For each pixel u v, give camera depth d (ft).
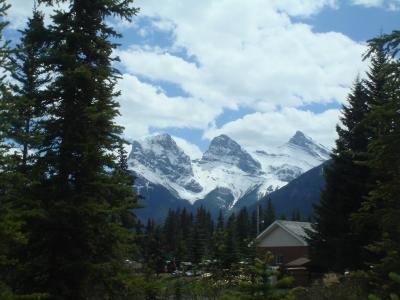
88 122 46.42
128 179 49.06
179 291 83.76
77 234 44.14
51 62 47.19
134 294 45.55
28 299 38.86
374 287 40.29
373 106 35.73
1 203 37.17
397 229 35.88
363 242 76.13
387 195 36.78
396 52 36.17
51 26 48.96
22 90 53.42
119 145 48.44
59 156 44.80
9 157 34.32
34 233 43.39
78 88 47.44
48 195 43.80
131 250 46.98
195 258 171.22
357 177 83.10
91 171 45.85
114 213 45.34
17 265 40.78
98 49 49.98
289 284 24.88
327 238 87.92
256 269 24.66
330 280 76.79
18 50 34.83
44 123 45.09
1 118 33.65
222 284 85.51
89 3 49.24
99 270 43.52
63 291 42.42
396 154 35.40
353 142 84.89
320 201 91.66
